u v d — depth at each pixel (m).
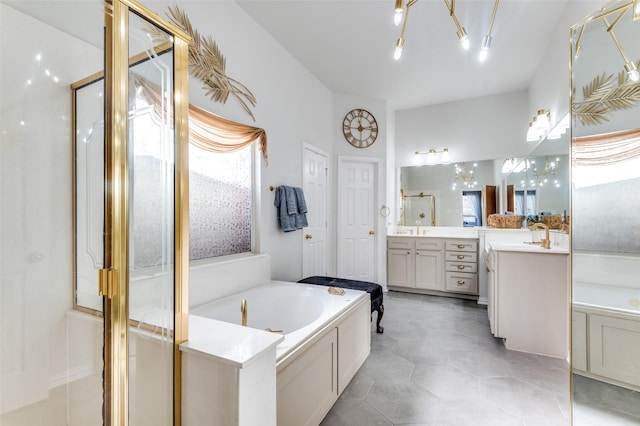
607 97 1.40
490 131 4.21
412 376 2.11
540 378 2.07
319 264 3.80
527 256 2.47
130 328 0.93
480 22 2.62
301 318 2.33
